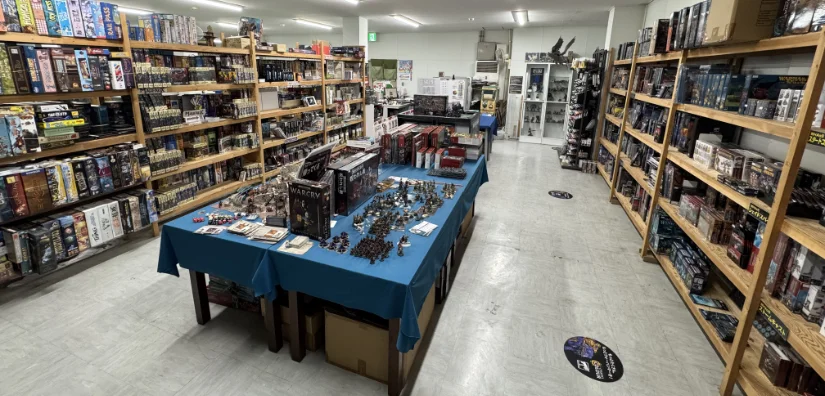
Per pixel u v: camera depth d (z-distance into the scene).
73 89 2.93
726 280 2.90
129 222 3.42
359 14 8.29
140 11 8.67
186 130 3.95
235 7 7.86
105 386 2.01
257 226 2.26
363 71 7.27
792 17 1.85
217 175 4.69
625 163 4.83
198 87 4.02
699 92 2.91
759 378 1.96
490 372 2.20
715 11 2.32
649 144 3.90
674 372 2.24
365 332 2.04
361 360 2.12
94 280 3.01
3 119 2.55
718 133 3.10
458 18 8.64
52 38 2.81
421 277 1.94
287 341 2.38
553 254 3.71
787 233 1.71
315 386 2.06
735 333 2.14
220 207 2.60
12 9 2.58
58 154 3.04
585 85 6.96
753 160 2.36
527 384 2.12
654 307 2.86
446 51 11.42
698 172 2.75
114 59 3.24
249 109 4.66
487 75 10.37
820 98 1.61
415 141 3.75
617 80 6.32
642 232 3.80
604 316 2.75
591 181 6.37
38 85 2.74
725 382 2.04
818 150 2.25
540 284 3.16
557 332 2.56
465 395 2.04
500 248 3.81
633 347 2.44
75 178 2.99
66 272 3.11
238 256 2.09
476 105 10.41
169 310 2.66
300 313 2.16
